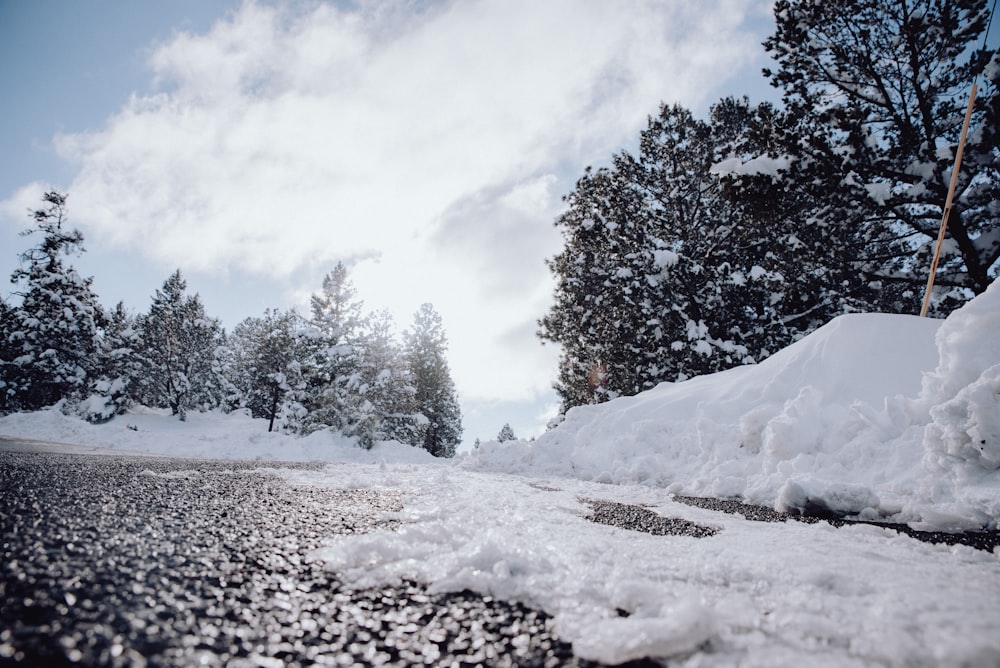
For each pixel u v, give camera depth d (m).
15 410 32.12
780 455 5.70
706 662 1.18
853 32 13.95
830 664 1.15
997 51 12.35
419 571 1.84
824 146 13.43
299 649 1.21
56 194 34.00
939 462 4.13
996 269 13.54
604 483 7.54
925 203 13.23
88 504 2.63
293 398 34.72
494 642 1.32
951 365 4.61
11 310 33.38
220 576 1.66
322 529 2.47
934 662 1.15
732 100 23.31
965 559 2.46
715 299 17.58
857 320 7.61
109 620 1.24
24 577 1.45
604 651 1.24
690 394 9.23
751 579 1.90
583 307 21.39
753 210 15.44
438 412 43.19
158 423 34.72
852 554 2.46
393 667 1.16
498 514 3.22
